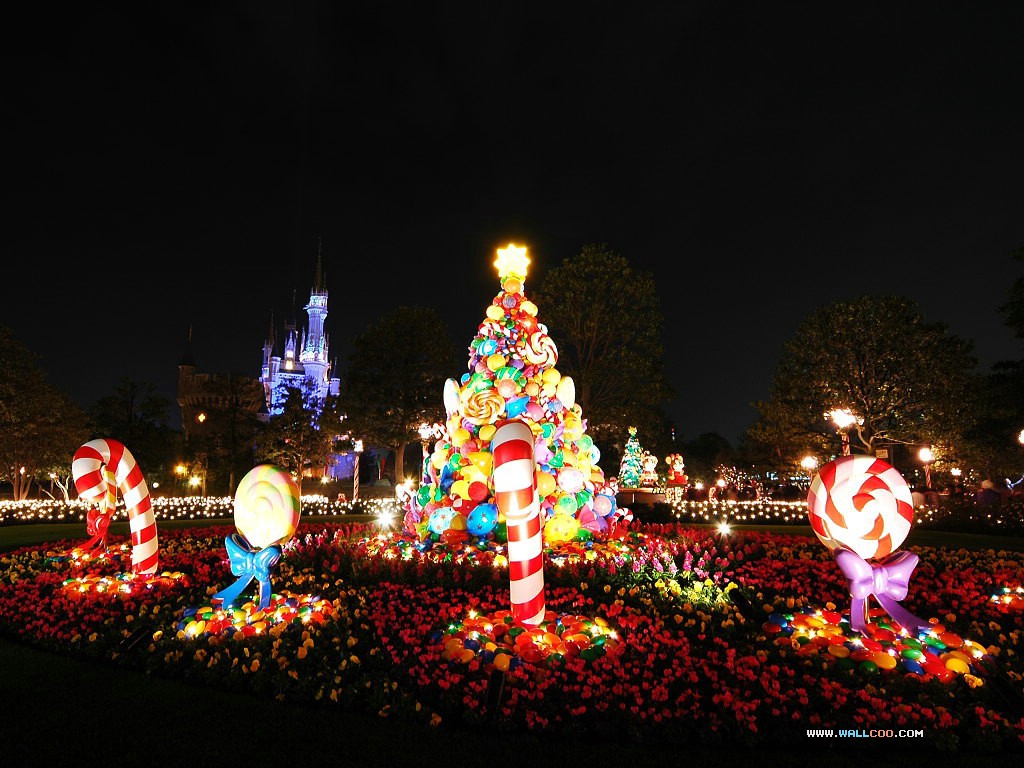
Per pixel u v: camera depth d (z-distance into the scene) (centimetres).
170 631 716
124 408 3984
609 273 2691
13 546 1576
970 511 1898
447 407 1237
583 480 1162
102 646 697
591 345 2731
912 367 2788
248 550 767
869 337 2864
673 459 3797
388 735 492
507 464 682
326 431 3934
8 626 782
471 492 1106
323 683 579
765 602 866
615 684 562
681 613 792
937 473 3102
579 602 808
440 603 825
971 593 860
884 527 654
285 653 643
